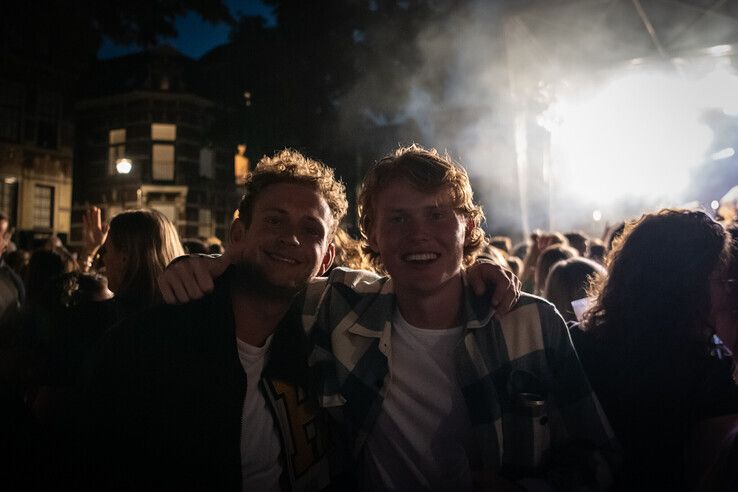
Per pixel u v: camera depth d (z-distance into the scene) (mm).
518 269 4664
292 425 1558
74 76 18344
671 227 1593
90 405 1372
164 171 19688
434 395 1579
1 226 3660
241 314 1540
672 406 1507
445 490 1536
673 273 1549
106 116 20297
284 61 12633
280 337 1611
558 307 2730
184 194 19656
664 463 1495
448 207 1545
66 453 1264
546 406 1528
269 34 13031
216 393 1424
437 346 1600
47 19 15945
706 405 1501
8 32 16422
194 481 1388
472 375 1541
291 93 12625
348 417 1598
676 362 1526
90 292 2480
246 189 1575
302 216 1489
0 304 3350
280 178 1527
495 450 1500
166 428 1390
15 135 16984
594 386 1613
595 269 2715
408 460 1557
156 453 1379
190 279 1466
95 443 1337
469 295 1595
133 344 1413
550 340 1561
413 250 1514
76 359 2170
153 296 2219
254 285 1492
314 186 1544
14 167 16922
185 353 1426
